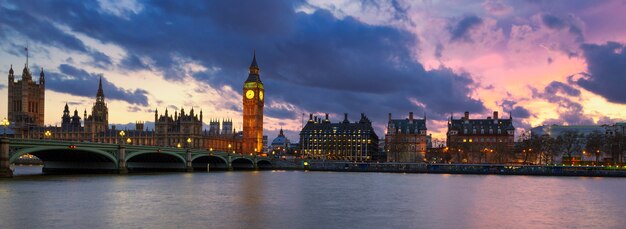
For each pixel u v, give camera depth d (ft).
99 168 503.20
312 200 291.79
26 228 182.60
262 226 198.90
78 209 229.25
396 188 394.11
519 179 565.12
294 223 207.21
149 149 530.68
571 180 550.77
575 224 215.92
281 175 611.06
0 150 365.20
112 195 288.92
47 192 295.28
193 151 624.18
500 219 225.35
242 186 387.96
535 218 230.48
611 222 222.69
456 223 212.43
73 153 460.14
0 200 256.11
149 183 386.11
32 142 383.45
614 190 394.93
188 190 336.70
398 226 203.62
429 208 260.42
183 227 191.62
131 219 205.67
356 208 257.14
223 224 200.75
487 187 415.23
